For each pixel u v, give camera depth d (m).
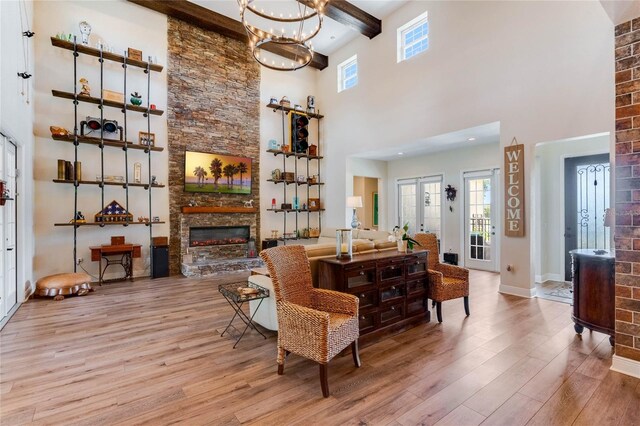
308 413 2.01
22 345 3.02
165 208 6.40
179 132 6.56
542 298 4.57
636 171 2.37
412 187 8.45
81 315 3.88
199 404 2.11
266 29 7.11
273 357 2.79
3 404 2.10
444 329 3.42
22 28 4.36
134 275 6.06
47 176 5.26
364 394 2.22
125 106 5.75
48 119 5.26
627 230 2.43
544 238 5.74
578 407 2.05
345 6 6.27
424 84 6.05
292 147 8.03
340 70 8.18
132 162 6.06
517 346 2.97
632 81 2.38
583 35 4.04
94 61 5.68
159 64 6.32
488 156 6.79
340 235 3.20
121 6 5.93
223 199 7.15
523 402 2.11
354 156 7.96
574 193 5.42
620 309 2.47
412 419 1.94
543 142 4.43
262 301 3.32
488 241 6.87
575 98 4.12
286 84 8.20
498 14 4.91
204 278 6.01
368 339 3.09
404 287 3.43
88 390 2.27
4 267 3.83
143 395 2.21
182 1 6.23
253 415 1.99
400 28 6.54
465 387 2.29
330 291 2.78
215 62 7.03
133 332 3.35
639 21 2.33
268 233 7.89
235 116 7.34
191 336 3.24
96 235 5.71
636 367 2.40
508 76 4.80
